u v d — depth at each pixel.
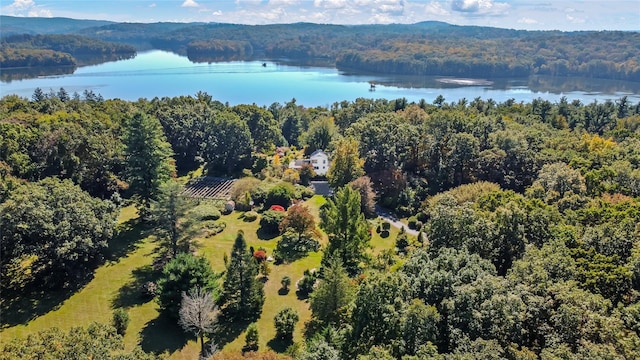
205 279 38.50
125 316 36.84
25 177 55.62
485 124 77.75
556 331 23.48
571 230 35.25
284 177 77.44
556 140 77.75
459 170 70.69
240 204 65.69
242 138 84.44
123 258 49.22
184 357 34.44
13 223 40.16
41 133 60.50
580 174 54.41
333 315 35.91
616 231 33.47
